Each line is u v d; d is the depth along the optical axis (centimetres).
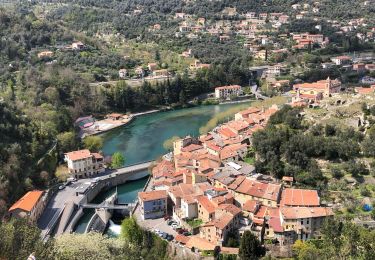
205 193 18662
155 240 16925
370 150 18838
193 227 17288
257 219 16912
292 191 17825
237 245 16100
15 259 9138
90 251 11475
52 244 10331
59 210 19575
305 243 15638
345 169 18600
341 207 17000
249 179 19038
